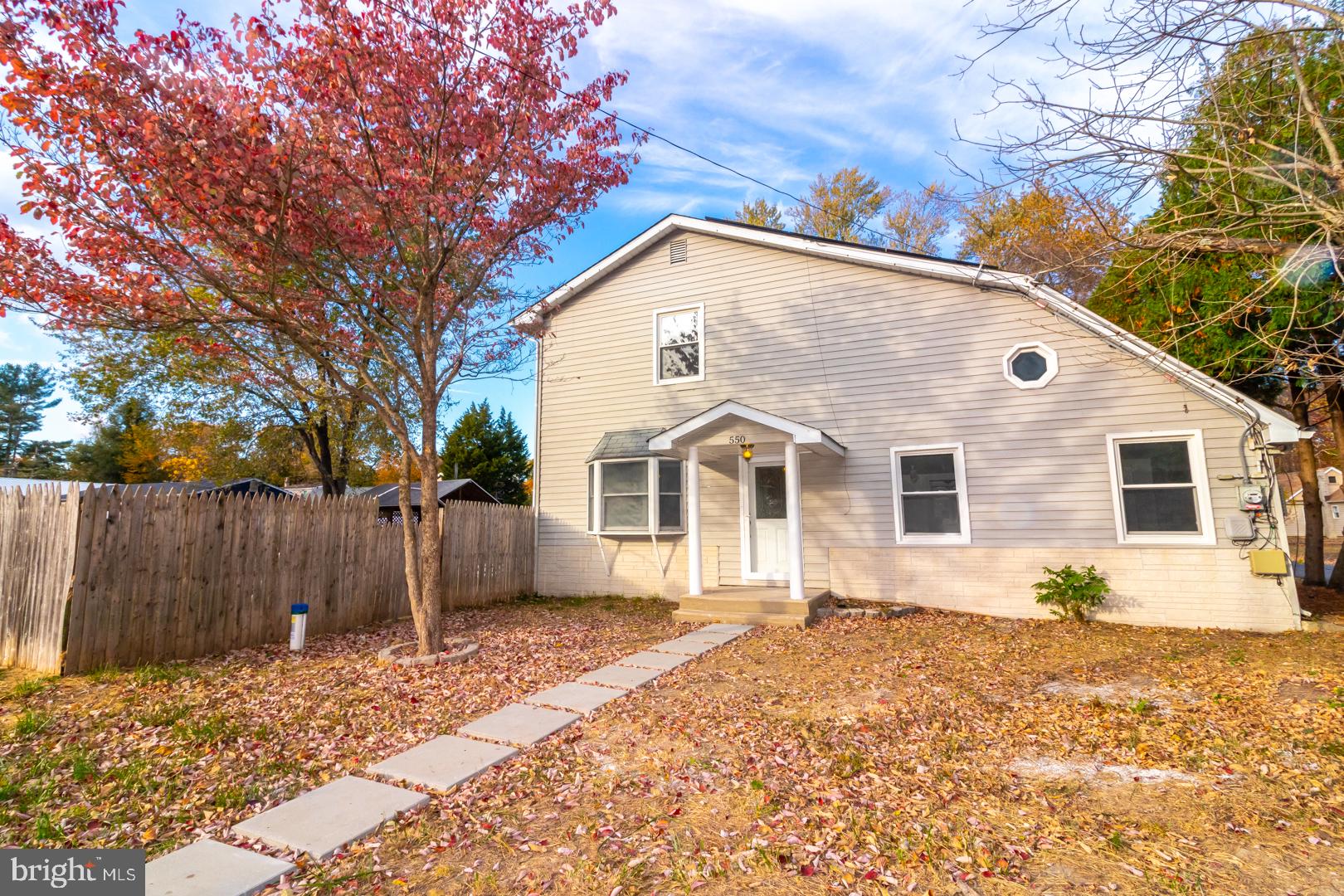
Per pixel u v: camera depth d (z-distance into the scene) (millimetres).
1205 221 5715
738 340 12086
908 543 10531
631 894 2984
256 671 6910
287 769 4363
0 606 7105
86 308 6074
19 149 5473
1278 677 6211
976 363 10359
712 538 11867
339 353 7918
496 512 12445
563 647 8125
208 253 8391
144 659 7016
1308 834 3410
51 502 6816
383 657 7301
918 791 4012
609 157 8398
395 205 7109
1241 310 5684
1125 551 9266
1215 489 8891
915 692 6082
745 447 10086
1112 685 6242
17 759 4402
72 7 5281
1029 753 4621
